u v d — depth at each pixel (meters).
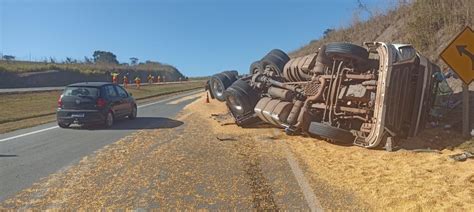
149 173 7.08
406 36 15.59
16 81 55.03
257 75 13.27
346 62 9.68
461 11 13.21
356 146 9.14
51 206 5.43
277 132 11.63
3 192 6.06
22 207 5.40
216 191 6.00
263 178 6.68
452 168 6.75
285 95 11.27
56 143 10.41
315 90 10.22
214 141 10.38
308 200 5.53
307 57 11.46
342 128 9.61
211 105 21.55
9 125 14.49
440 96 11.12
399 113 8.70
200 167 7.49
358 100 9.08
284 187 6.15
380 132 8.50
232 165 7.63
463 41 8.72
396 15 19.16
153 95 34.47
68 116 13.33
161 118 16.33
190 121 15.05
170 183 6.45
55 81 62.94
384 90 8.52
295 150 8.98
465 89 8.84
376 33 20.33
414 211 5.00
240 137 10.98
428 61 9.45
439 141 8.90
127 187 6.25
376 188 5.93
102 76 75.75
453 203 5.18
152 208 5.30
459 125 9.56
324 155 8.35
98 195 5.87
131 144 10.07
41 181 6.65
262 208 5.25
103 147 9.70
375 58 9.71
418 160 7.45
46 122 15.45
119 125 14.21
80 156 8.65
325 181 6.44
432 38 13.83
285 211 5.14
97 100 13.39
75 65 80.31
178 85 60.25
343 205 5.32
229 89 13.18
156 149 9.33
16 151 9.31
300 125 10.48
